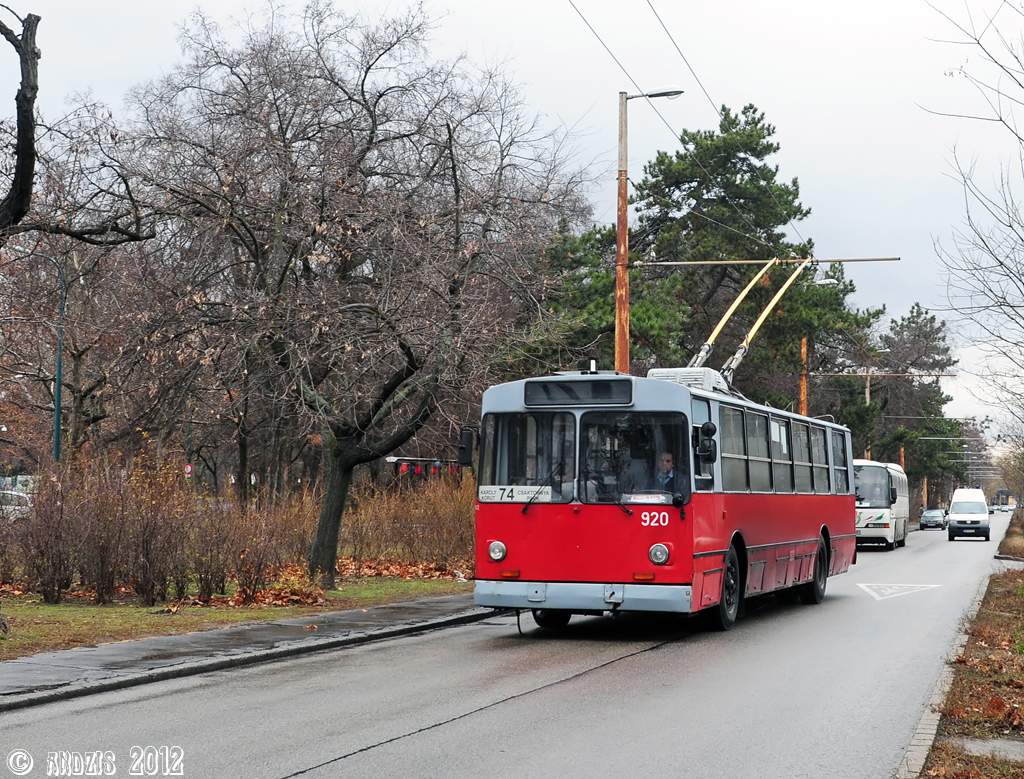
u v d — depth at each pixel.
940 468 105.56
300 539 22.89
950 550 45.97
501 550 15.34
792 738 8.66
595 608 14.95
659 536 14.80
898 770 7.43
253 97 21.69
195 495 19.28
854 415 65.50
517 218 21.20
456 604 19.05
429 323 19.22
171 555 17.80
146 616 16.09
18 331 30.84
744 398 18.72
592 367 15.67
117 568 17.84
